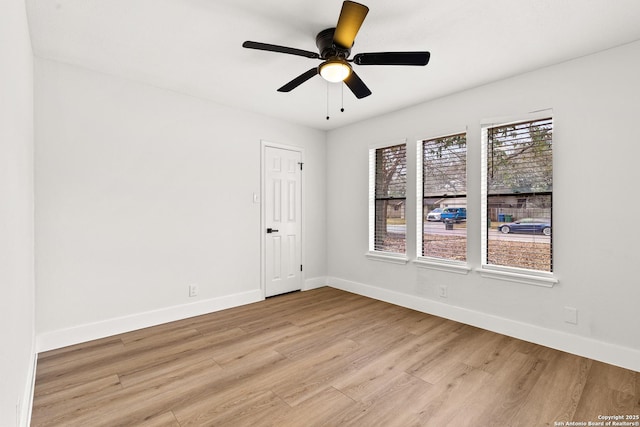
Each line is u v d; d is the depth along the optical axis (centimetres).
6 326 117
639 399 193
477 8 193
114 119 293
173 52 251
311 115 408
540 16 200
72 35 226
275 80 302
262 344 273
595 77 244
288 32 222
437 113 343
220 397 196
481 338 284
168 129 326
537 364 237
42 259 257
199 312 349
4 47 116
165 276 325
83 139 277
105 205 289
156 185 319
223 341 279
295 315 348
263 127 407
